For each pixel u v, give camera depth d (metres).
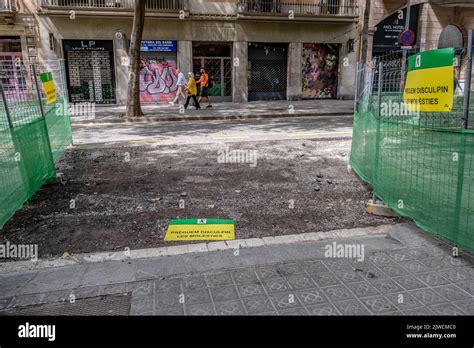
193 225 4.89
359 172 6.87
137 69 16.02
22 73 7.07
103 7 20.17
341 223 4.95
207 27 22.02
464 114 3.92
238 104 21.72
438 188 4.18
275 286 3.42
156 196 6.07
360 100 7.21
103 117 16.27
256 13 22.02
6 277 3.68
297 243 4.32
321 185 6.59
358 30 23.62
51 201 5.85
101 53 21.20
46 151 6.59
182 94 20.17
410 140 4.63
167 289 3.40
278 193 6.18
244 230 4.77
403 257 3.91
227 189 6.41
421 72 4.21
